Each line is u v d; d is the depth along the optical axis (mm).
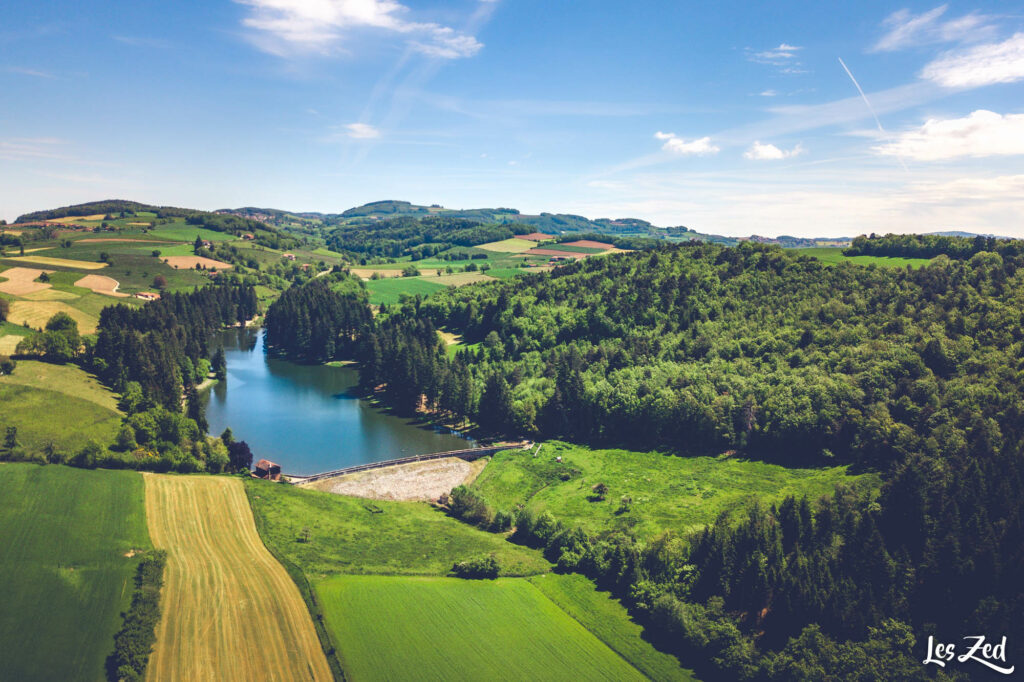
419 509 114812
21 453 100312
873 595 74062
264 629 69438
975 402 112500
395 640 71562
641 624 79750
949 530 79375
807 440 127312
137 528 86250
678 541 91375
